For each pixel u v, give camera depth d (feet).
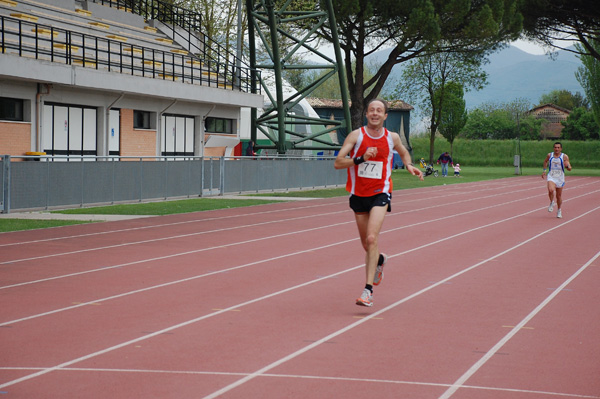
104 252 42.19
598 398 16.74
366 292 26.30
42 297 28.71
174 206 74.90
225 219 63.87
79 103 88.33
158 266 37.19
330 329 23.63
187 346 21.25
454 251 44.68
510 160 268.41
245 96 118.62
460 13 146.10
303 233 53.78
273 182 104.53
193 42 127.54
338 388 17.29
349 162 26.43
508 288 31.89
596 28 189.47
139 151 99.86
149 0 128.47
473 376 18.43
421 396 16.74
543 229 58.75
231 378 18.07
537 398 16.67
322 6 141.59
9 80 78.28
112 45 100.83
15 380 17.74
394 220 65.92
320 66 123.85
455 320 25.23
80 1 107.14
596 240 51.16
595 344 21.99
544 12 177.37
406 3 142.41
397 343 21.86
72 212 66.13
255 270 36.24
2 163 61.62
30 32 88.07
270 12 114.93
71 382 17.61
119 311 26.17
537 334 23.24
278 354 20.44
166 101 103.76
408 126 246.06
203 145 114.01
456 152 274.36
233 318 25.16
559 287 32.24
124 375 18.24
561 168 69.72
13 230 52.24
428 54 159.94
